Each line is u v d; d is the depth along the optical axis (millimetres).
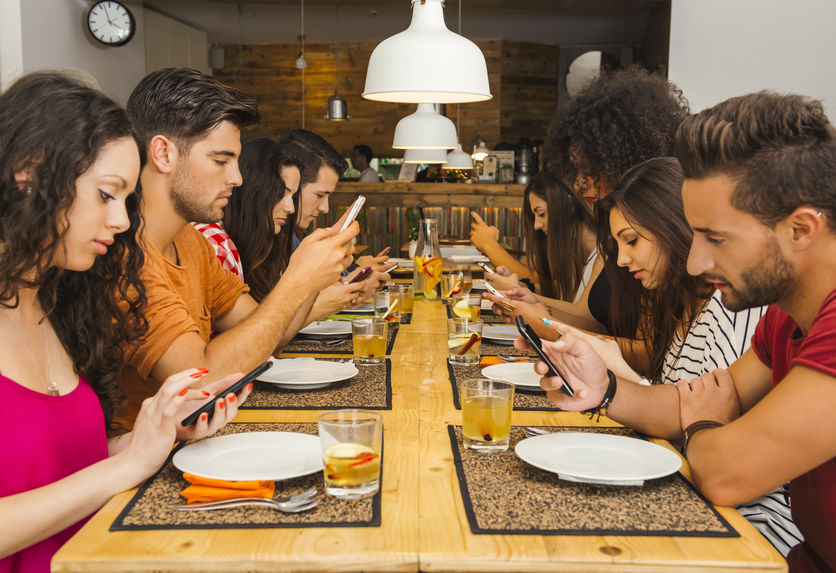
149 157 1565
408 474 1096
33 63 5465
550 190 2922
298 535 896
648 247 1602
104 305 1296
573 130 2271
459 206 6160
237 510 966
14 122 1021
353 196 6234
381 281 2713
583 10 7777
